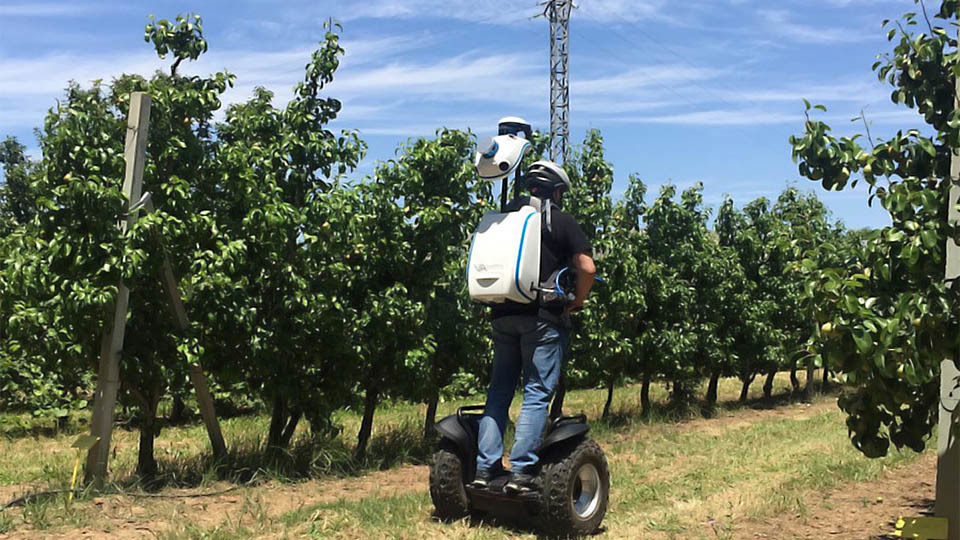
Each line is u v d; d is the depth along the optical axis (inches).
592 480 223.8
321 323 331.0
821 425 482.3
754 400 715.4
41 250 268.2
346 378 348.5
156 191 295.3
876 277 177.0
